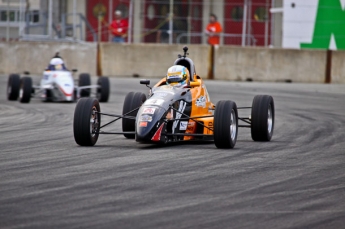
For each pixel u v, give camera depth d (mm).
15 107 60750
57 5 109000
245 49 92750
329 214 22375
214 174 28891
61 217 21328
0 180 27109
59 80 65062
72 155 33750
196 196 24562
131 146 37406
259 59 92625
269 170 30234
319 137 43094
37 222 20703
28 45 97812
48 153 34438
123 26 103500
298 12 97312
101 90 64875
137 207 22766
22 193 24672
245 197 24547
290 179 28219
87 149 35969
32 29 108188
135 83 87062
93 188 25672
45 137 41156
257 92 77562
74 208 22516
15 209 22250
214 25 102500
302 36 97688
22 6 104438
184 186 26250
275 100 70062
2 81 88875
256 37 112938
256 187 26359
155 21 111812
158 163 31375
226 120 35750
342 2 97000
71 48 96562
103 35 113188
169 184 26562
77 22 112250
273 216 21969
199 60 93750
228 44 112125
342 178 28703
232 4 113562
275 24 110875
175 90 37969
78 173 28703
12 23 106500
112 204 23125
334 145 39250
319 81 91500
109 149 36000
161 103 36000
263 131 39844
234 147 37500
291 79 92000
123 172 29000
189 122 38438
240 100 68688
